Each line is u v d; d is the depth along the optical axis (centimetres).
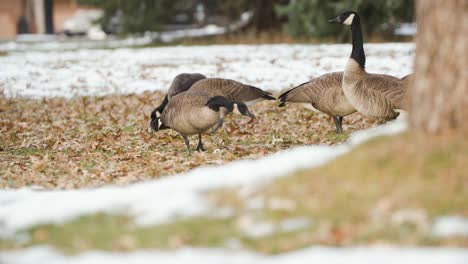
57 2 9462
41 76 3164
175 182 1039
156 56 3844
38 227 927
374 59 3244
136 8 5159
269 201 898
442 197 842
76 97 2716
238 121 2089
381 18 4344
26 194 1134
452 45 930
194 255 784
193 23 7356
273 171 1009
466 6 921
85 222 929
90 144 1788
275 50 3884
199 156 1530
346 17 1537
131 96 2684
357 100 1509
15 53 4244
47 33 9344
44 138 1933
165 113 1558
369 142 982
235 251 794
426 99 951
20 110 2464
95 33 7081
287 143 1717
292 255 766
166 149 1717
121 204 987
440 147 906
